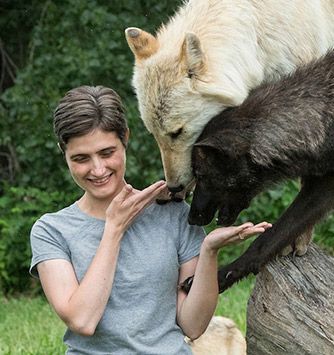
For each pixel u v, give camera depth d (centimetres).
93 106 499
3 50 1730
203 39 682
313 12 711
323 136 582
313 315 533
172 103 659
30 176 1566
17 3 1722
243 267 614
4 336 1012
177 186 665
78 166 505
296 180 662
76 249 505
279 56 702
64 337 516
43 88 1555
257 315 556
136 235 509
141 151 1480
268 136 582
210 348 701
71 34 1558
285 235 612
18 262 1473
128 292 500
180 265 520
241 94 673
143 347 498
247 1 699
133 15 1546
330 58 605
